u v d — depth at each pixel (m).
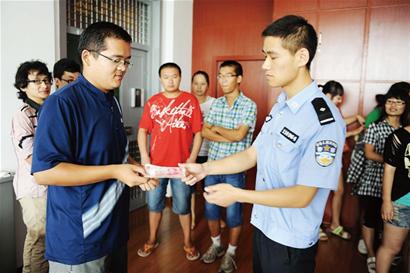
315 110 1.17
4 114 2.16
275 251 1.28
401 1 3.02
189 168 1.41
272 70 1.18
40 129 1.11
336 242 3.04
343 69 3.32
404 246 2.43
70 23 2.76
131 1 3.44
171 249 2.76
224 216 3.53
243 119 2.36
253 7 4.38
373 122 2.64
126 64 1.24
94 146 1.23
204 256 2.55
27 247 1.93
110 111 1.30
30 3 2.24
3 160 2.18
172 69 2.47
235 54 4.56
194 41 4.82
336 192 3.17
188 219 2.60
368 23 3.17
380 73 3.17
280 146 1.23
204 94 3.29
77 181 1.13
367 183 2.61
